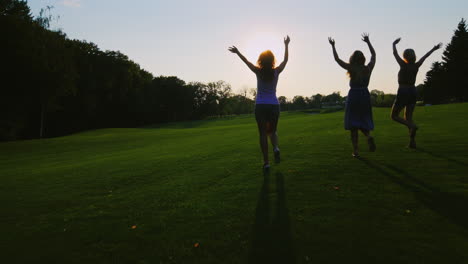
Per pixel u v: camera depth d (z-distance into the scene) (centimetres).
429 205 322
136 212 382
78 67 5441
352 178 439
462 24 5362
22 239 325
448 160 500
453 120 1104
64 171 798
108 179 617
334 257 238
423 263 220
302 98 15950
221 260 248
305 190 402
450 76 5222
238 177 511
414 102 605
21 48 2422
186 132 2405
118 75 6325
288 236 278
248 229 300
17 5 2675
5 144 2253
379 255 235
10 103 2822
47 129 5575
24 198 515
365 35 530
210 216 343
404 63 594
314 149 714
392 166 488
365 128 527
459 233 259
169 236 301
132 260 261
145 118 7900
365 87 528
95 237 315
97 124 6675
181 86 8819
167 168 673
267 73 462
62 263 265
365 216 307
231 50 468
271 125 489
